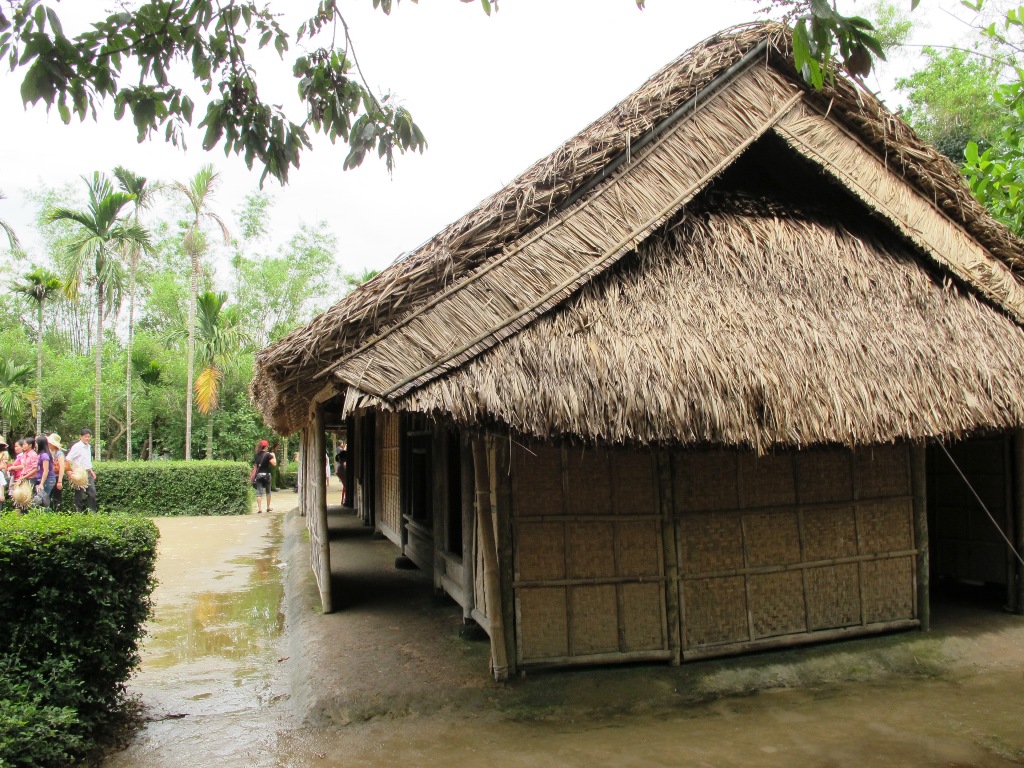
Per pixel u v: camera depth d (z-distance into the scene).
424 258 4.12
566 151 4.39
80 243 19.41
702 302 4.38
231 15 3.22
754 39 4.64
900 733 3.79
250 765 3.46
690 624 4.56
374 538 10.18
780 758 3.50
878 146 4.96
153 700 4.44
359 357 3.92
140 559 4.07
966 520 6.18
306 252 32.56
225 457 24.50
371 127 3.36
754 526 4.76
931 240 5.09
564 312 4.18
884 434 4.20
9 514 4.25
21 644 3.60
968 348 4.86
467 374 3.84
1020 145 6.54
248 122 3.37
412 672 4.43
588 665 4.40
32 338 32.62
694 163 4.55
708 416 3.83
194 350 22.45
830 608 4.91
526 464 4.39
